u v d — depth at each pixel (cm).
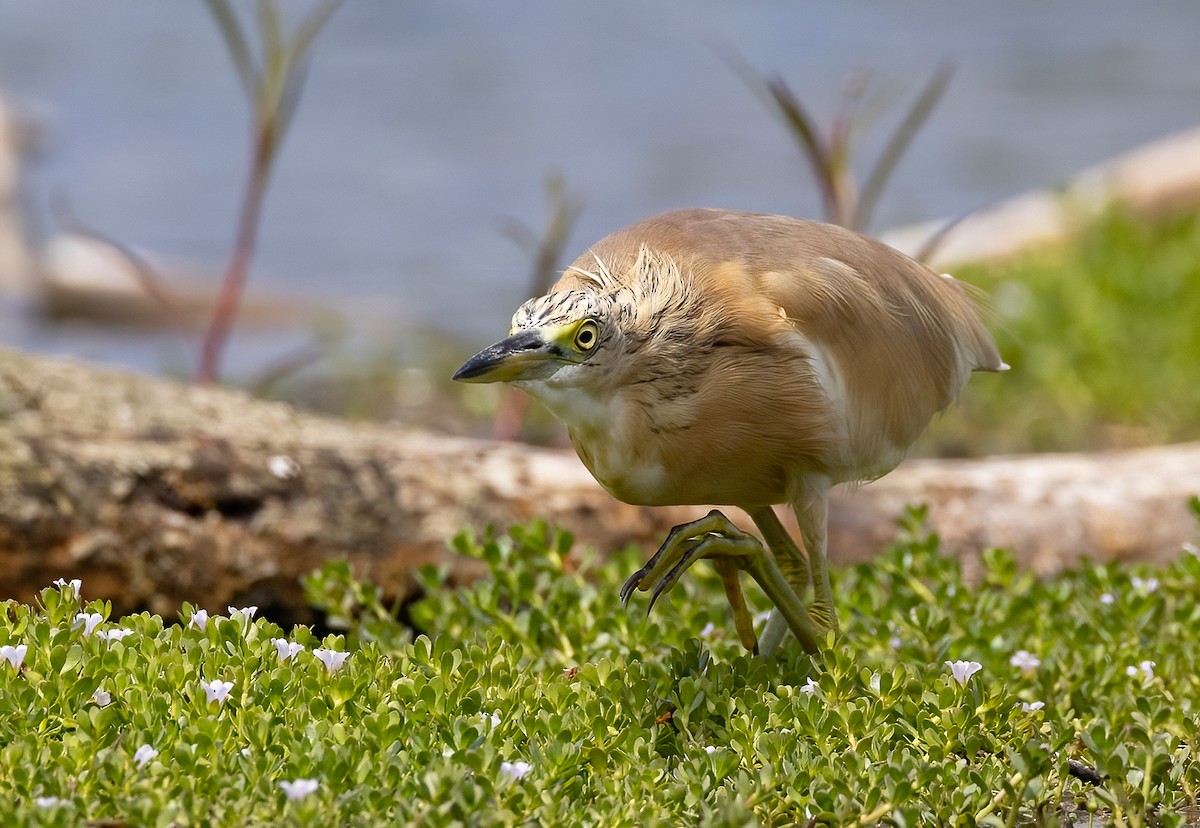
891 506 1116
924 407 809
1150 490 1140
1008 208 2105
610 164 2753
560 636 829
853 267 785
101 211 2525
